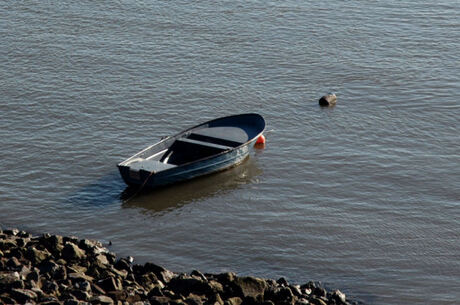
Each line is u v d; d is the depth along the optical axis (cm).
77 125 6175
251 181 5409
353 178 5456
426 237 4738
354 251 4584
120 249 4566
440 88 6906
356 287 4231
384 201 5156
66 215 4925
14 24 8238
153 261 4453
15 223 4806
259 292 3869
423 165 5634
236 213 5006
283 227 4838
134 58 7450
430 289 4228
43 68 7231
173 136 5588
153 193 5206
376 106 6588
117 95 6700
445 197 5209
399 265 4450
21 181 5322
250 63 7388
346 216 4975
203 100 6656
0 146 5788
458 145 5950
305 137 6056
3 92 6712
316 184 5375
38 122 6206
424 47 7775
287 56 7531
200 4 8788
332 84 6994
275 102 6638
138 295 3703
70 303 3494
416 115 6431
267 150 5844
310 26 8225
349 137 6062
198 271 4134
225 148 5506
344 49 7706
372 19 8425
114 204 5075
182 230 4797
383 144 5959
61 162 5597
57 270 3884
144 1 8869
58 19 8381
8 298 3528
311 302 3878
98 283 3809
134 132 6094
